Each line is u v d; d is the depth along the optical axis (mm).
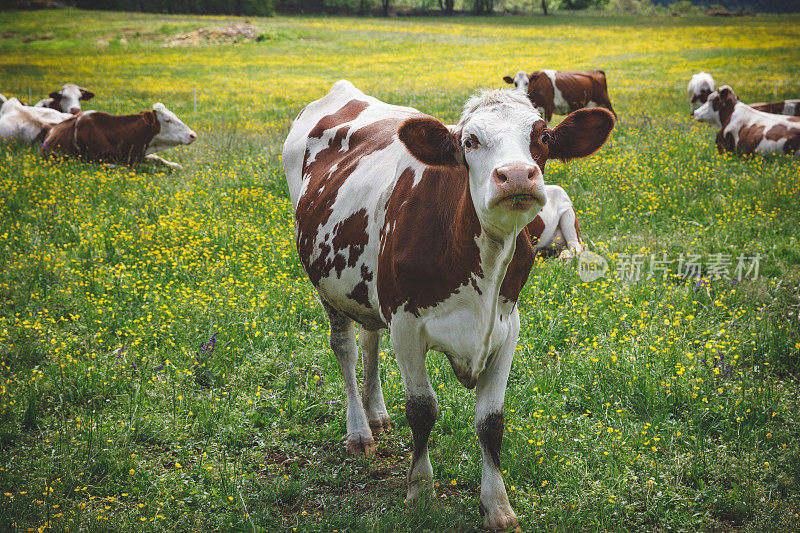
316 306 6723
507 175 2885
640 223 9031
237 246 8312
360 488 4523
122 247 8242
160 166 12781
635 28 67438
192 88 29906
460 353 3770
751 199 9438
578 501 4133
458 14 96750
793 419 4812
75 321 6512
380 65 41875
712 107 14352
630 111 18984
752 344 5738
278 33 56719
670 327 6066
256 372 5668
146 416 5031
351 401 5035
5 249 8008
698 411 4918
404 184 3977
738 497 4082
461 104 20188
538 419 4895
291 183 5840
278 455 4883
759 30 59906
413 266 3693
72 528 3895
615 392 5223
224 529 4043
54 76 35562
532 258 3869
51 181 10922
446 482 4473
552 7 115375
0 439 4781
